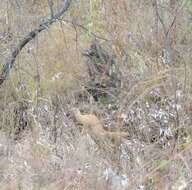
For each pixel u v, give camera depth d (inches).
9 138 367.9
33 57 430.0
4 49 439.8
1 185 318.7
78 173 324.8
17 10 458.6
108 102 415.5
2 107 401.1
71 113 388.8
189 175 314.2
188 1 452.8
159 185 316.8
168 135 366.3
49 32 459.2
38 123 380.2
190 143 341.7
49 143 362.6
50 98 403.2
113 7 485.4
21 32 445.1
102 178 322.3
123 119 382.9
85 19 486.3
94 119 373.1
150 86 402.3
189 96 386.3
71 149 353.1
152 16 469.1
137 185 317.4
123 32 463.5
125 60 440.8
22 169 332.5
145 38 457.4
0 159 343.0
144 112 383.9
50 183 319.3
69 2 409.1
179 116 375.9
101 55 434.9
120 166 340.5
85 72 437.1
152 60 438.6
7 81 414.0
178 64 422.9
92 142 360.8
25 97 408.5
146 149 348.5
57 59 443.2
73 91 416.8
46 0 499.2
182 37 452.4
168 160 328.2
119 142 357.1
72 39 459.5
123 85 420.2
